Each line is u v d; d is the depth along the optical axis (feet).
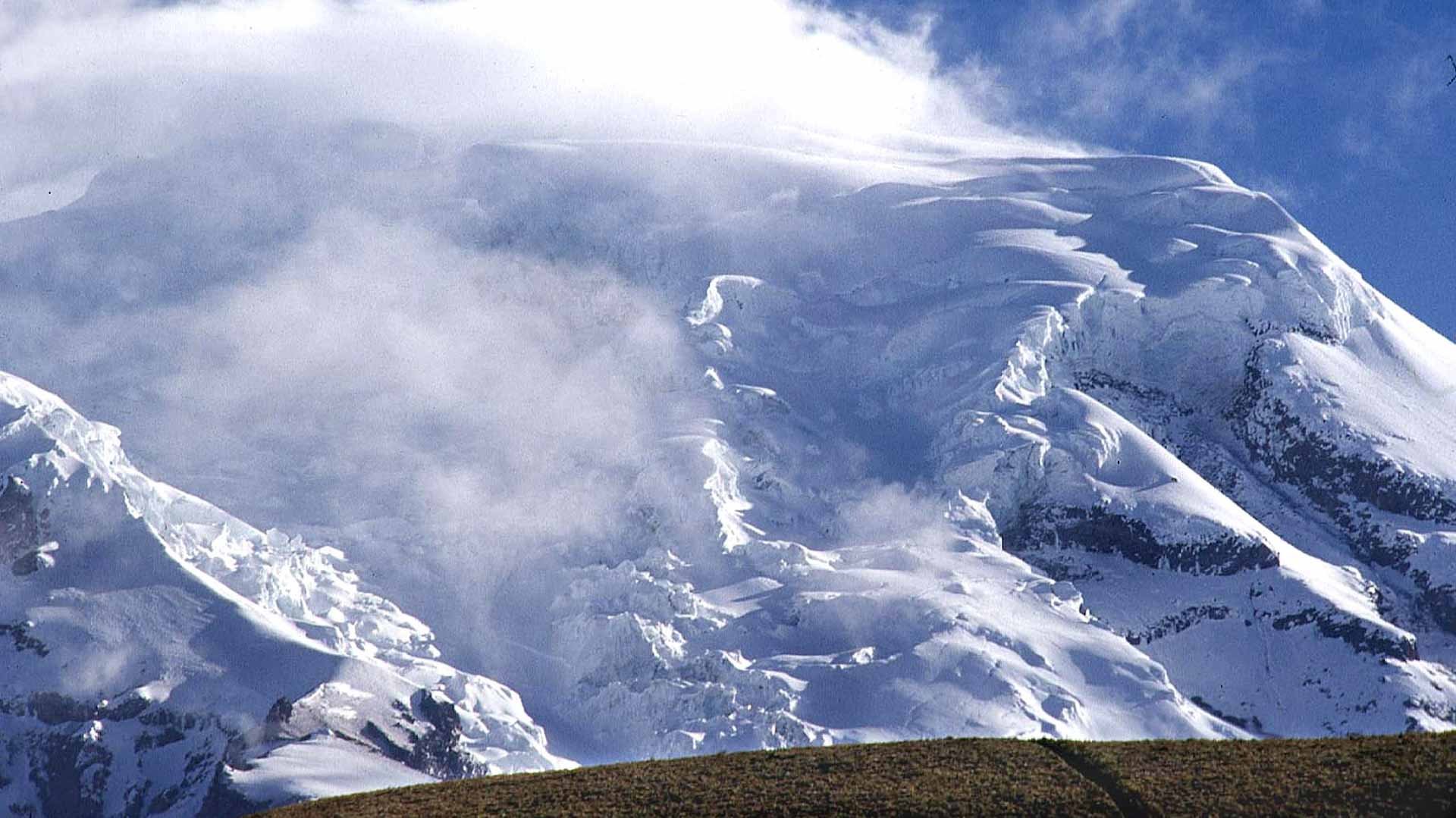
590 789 629.92
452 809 620.49
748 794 604.90
